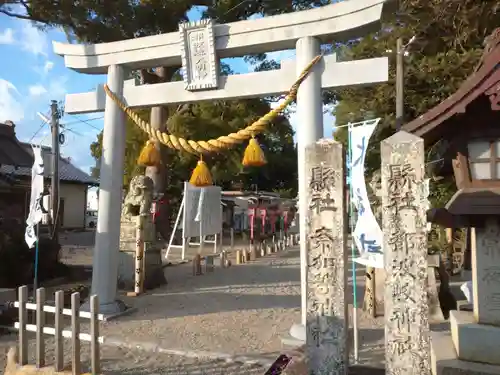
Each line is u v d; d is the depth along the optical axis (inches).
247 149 299.4
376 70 269.6
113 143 339.9
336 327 176.1
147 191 471.2
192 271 597.3
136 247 439.2
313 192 184.2
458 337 179.6
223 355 250.8
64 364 229.3
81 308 335.9
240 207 1073.5
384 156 171.8
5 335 287.7
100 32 582.2
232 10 722.2
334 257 179.0
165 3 633.6
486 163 179.2
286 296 433.1
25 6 565.9
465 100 170.4
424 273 163.6
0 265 443.8
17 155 578.9
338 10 272.1
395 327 165.8
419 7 492.7
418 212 166.1
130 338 283.9
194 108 936.9
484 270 182.2
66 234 1171.3
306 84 279.3
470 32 481.1
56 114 511.2
